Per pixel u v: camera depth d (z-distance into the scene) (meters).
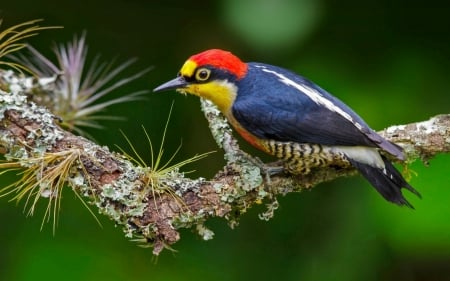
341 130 8.35
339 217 11.96
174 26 13.05
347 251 11.74
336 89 11.77
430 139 8.50
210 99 8.85
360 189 11.82
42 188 7.38
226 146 8.56
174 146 12.69
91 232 11.66
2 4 12.87
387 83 11.90
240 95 8.76
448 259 11.87
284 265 12.20
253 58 12.71
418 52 12.12
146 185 7.49
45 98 8.76
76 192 7.51
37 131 7.61
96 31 13.05
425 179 11.14
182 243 12.08
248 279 12.11
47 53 12.92
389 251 11.72
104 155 7.57
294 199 12.38
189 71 8.77
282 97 8.62
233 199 7.87
